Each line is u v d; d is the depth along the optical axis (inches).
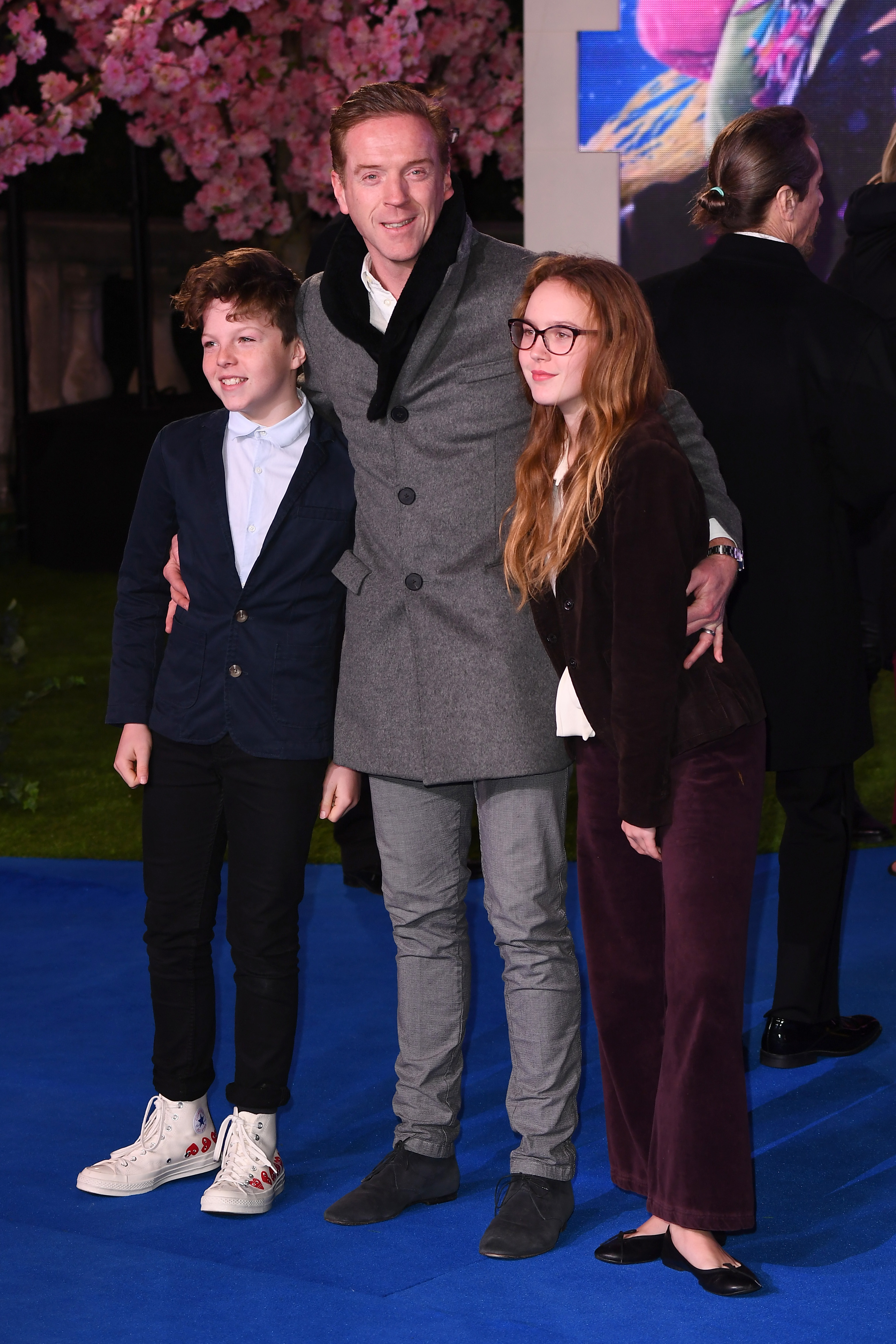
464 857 130.0
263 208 527.8
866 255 203.5
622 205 263.9
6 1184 134.5
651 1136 122.1
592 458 109.8
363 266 122.9
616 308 110.6
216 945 199.5
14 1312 112.0
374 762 125.1
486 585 121.6
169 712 130.0
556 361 111.2
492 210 634.2
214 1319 110.7
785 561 148.2
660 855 113.3
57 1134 145.1
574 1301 113.2
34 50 373.4
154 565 134.6
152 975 134.2
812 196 150.3
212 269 124.1
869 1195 130.9
